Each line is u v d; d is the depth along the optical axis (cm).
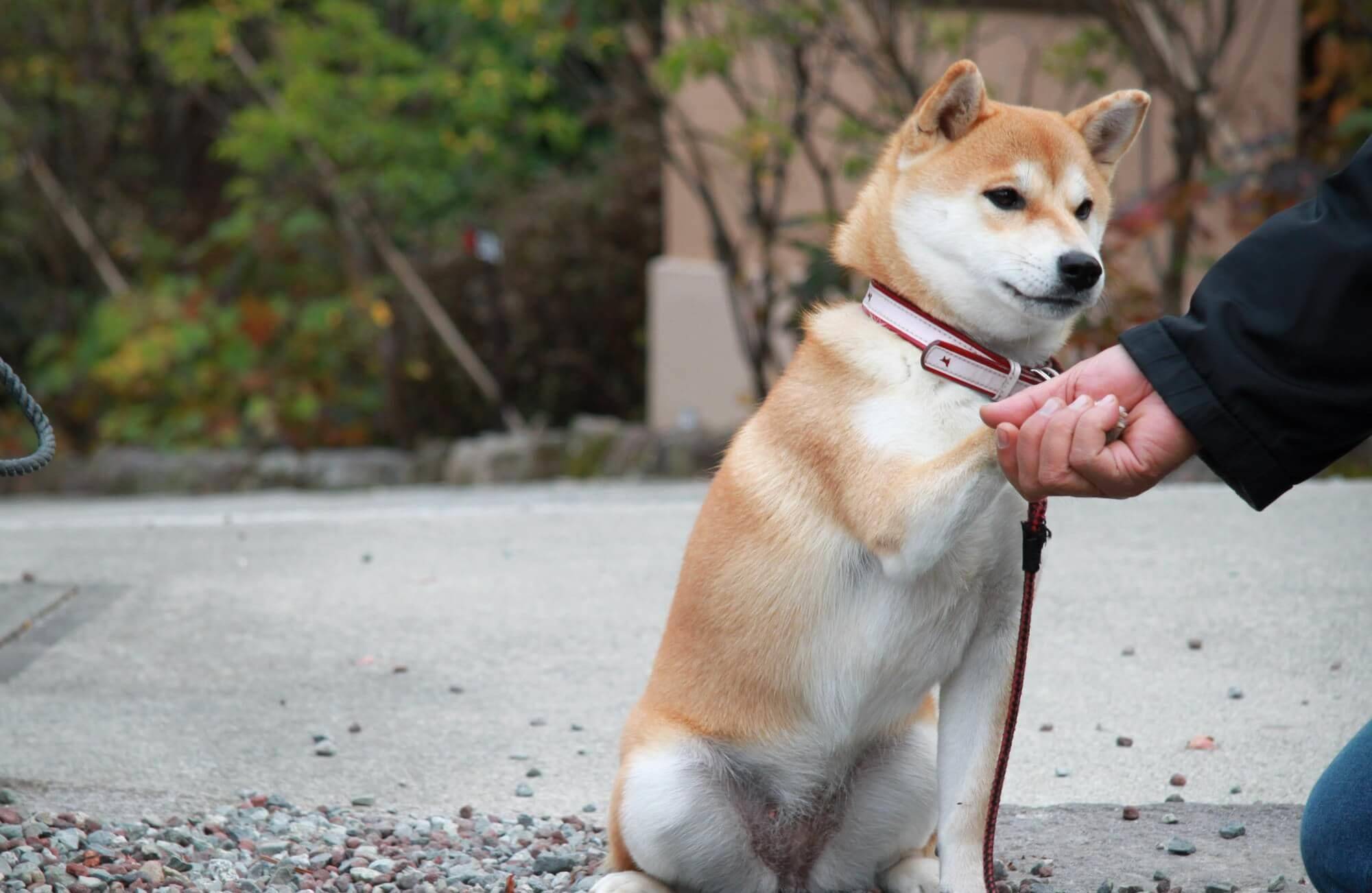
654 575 675
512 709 493
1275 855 352
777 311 1177
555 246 1512
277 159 1427
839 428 323
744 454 342
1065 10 1168
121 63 1633
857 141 1129
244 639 580
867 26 1184
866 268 350
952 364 319
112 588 667
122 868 339
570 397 1512
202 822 384
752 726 331
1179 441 240
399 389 1418
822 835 348
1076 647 541
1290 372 232
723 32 1123
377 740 462
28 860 337
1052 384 254
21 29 1579
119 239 1631
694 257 1273
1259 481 238
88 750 447
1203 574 630
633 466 1125
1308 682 491
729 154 1223
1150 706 475
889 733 346
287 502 1025
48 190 1603
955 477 296
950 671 332
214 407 1402
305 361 1436
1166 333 243
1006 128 342
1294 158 1019
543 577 678
